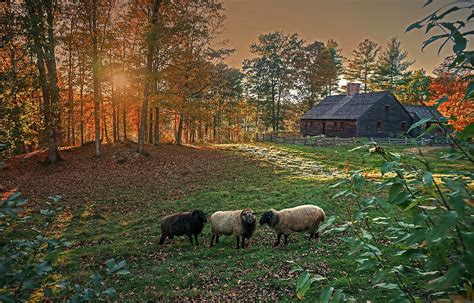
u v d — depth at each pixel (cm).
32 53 1698
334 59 6412
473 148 158
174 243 1159
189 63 2781
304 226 1058
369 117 3919
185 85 2953
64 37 2278
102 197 1733
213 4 2775
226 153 2998
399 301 174
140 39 2427
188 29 2452
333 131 4225
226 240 1180
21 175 2167
